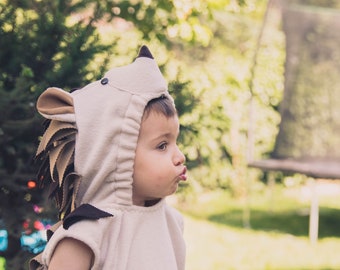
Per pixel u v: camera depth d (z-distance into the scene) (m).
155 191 2.26
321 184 11.65
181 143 3.79
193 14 5.50
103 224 2.15
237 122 10.12
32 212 3.39
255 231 9.09
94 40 3.61
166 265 2.28
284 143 9.12
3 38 3.53
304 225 9.45
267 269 7.54
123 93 2.23
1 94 3.27
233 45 10.38
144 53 2.30
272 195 10.16
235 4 6.15
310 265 7.71
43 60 3.57
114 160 2.20
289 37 9.16
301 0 9.12
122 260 2.17
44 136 2.29
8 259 3.47
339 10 9.10
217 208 10.12
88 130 2.21
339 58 9.03
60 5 3.84
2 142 3.35
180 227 2.52
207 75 9.65
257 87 10.06
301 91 9.12
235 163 10.42
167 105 2.26
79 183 2.22
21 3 3.63
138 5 4.93
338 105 8.98
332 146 8.95
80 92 2.29
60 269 2.12
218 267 7.60
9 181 3.30
